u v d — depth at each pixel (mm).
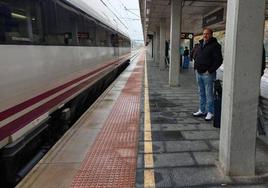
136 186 3072
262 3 2820
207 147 4156
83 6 7277
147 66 23141
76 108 7133
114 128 5188
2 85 3230
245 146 3109
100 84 10523
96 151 4090
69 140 4555
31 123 4000
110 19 12641
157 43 25547
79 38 6695
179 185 3062
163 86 10852
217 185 3037
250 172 3182
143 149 4113
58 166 3609
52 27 4895
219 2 12055
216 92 5016
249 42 2883
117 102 7605
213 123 5203
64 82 5520
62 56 5395
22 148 3758
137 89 10047
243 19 2832
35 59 4156
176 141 4422
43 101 4453
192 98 8117
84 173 3410
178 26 10547
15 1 3633
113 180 3221
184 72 17516
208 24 15211
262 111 4535
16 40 3613
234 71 2932
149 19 19797
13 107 3480
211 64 5340
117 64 14812
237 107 3010
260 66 2938
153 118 5840
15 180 3625
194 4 12711
